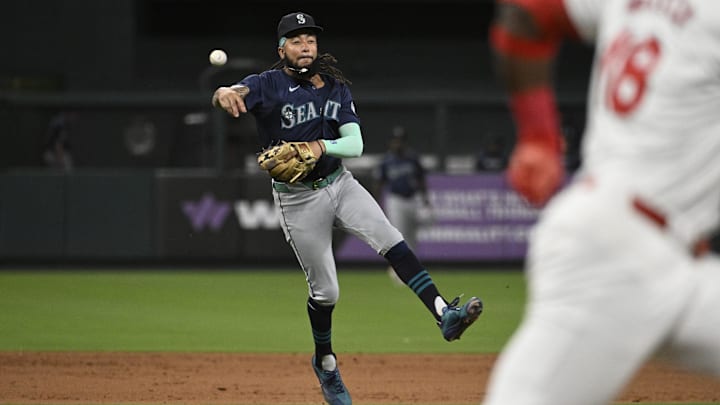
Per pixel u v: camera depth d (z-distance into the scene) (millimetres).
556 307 10414
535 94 11102
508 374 10547
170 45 81438
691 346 10586
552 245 10453
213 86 71062
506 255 64438
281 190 22828
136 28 81188
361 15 84688
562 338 10328
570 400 10438
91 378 28969
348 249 64562
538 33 10938
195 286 54875
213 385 27953
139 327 40406
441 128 64938
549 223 10602
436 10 84812
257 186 63844
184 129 64812
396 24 84875
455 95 65125
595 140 10977
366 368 31047
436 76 82625
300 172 21922
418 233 64188
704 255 10859
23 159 64625
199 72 81500
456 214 64375
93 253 63688
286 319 42938
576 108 64125
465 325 22109
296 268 64312
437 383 28516
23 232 63750
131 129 64938
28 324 41125
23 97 64500
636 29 10750
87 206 63688
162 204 63750
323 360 23828
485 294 51219
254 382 28484
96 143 65062
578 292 10305
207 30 84625
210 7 84312
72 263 64188
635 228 10352
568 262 10336
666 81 10445
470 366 31453
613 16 10977
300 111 22688
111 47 80125
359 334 38906
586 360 10320
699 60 10367
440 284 55875
